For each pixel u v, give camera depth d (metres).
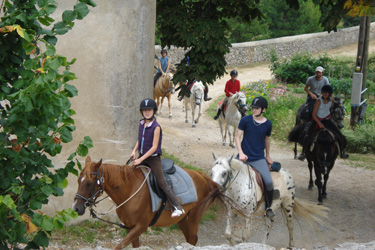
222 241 8.12
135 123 8.23
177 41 11.12
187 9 11.73
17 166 3.40
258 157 6.87
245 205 6.61
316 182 10.11
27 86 3.12
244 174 6.66
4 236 3.22
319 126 9.95
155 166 5.87
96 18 7.57
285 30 40.59
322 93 9.91
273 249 4.52
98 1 7.53
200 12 11.51
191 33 10.52
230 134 14.89
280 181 7.14
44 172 3.49
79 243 6.99
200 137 16.53
